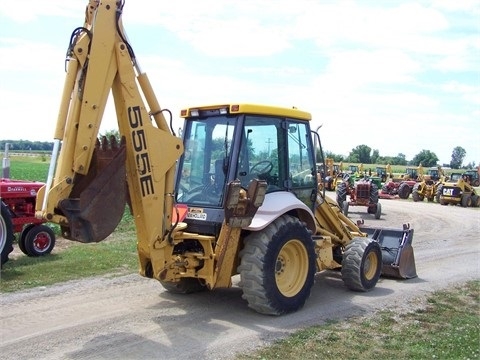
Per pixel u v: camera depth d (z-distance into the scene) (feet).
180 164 23.17
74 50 17.17
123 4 18.01
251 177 21.80
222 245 20.18
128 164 18.75
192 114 22.81
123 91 18.21
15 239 37.40
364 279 25.91
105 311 21.38
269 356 17.04
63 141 17.16
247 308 22.26
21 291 24.04
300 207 22.44
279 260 21.74
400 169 237.04
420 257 36.94
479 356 17.78
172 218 20.53
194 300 23.31
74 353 16.85
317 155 26.23
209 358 16.75
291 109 23.50
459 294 26.50
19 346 17.35
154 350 17.29
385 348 18.28
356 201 69.26
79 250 34.58
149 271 20.93
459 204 98.27
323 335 19.27
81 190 17.83
